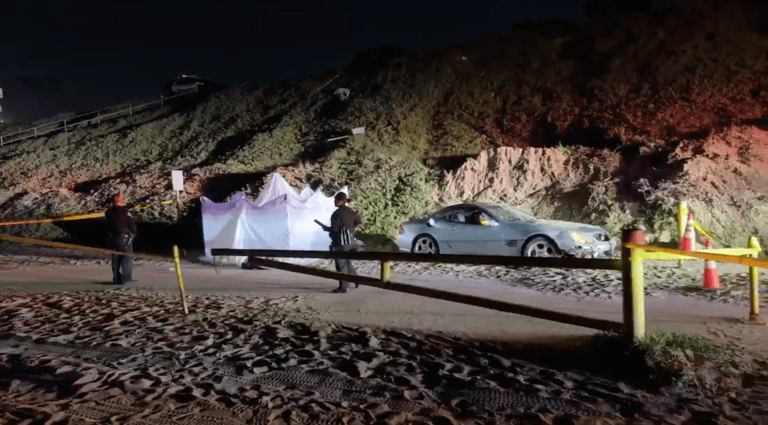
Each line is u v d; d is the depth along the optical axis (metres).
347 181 20.02
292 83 33.94
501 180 18.52
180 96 36.34
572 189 17.52
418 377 5.13
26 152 31.27
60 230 20.78
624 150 19.14
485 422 4.16
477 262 5.82
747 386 4.71
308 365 5.50
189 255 15.94
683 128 19.41
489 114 24.19
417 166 20.59
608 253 12.14
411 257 6.29
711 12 24.31
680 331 6.32
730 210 14.84
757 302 6.82
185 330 6.91
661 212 14.88
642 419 4.14
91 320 7.56
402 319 7.25
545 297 8.77
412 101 26.19
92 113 37.66
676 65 22.64
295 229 13.07
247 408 4.46
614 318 7.18
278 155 24.61
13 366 5.64
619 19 26.52
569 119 22.31
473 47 30.05
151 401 4.60
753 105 19.62
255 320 7.33
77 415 4.30
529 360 5.54
